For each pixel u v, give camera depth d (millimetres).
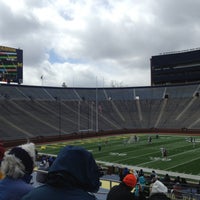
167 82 107562
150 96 103000
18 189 3186
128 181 5457
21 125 71062
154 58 109500
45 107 85812
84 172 2594
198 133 77938
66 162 2580
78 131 77062
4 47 75375
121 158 43406
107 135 78625
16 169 3270
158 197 5297
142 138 69625
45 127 74000
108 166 33719
